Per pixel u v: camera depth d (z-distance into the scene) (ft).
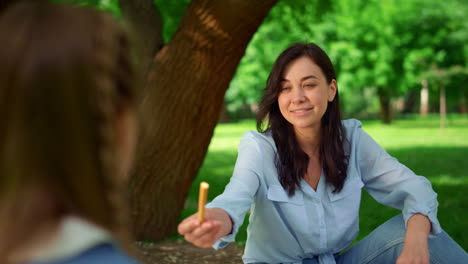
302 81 7.47
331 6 33.68
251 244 8.18
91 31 2.05
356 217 8.12
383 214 18.16
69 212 2.09
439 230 7.50
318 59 7.57
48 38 1.97
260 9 13.37
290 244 7.92
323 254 8.11
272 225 7.86
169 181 15.55
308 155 7.88
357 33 87.76
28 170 1.94
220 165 33.63
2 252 2.00
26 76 1.91
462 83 92.48
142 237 15.51
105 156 2.04
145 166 15.11
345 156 7.96
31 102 1.91
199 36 13.98
